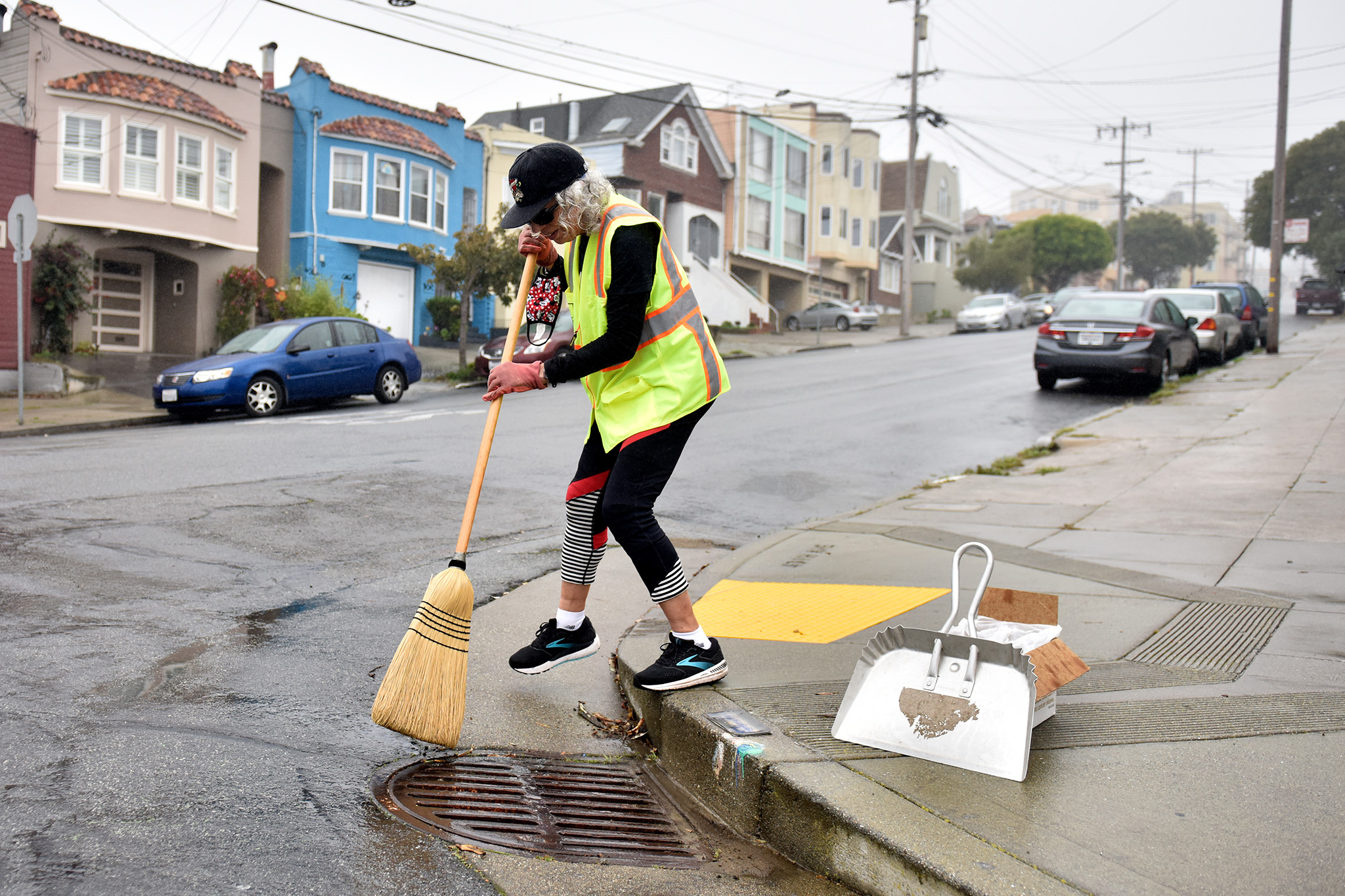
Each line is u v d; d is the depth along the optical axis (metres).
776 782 2.66
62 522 6.02
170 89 20.12
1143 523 6.36
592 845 2.63
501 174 29.61
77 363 18.59
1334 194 51.94
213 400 13.41
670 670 3.31
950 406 14.02
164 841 2.42
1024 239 53.50
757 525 7.00
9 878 2.21
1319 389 12.90
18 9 18.48
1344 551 5.40
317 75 23.64
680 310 3.25
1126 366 14.16
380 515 6.67
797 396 15.44
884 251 51.44
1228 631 4.05
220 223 21.17
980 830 2.37
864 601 4.62
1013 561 5.38
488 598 4.85
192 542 5.70
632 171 33.44
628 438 3.24
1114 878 2.16
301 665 3.81
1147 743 2.89
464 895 2.29
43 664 3.62
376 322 25.56
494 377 3.12
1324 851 2.29
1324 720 3.06
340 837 2.51
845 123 44.34
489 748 3.20
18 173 17.84
